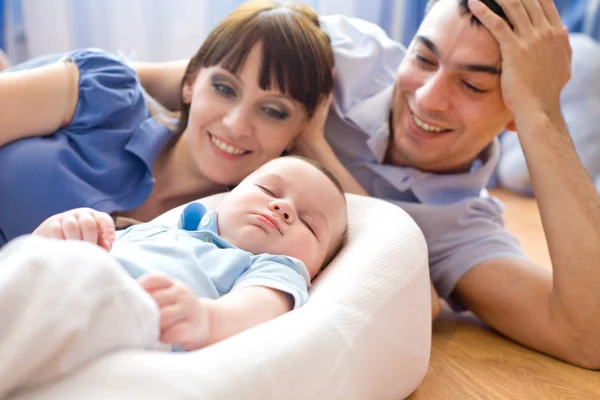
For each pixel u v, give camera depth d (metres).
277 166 0.98
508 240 1.24
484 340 1.13
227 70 1.09
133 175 1.13
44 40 1.81
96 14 1.89
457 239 1.24
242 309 0.70
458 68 1.09
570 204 1.02
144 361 0.50
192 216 0.98
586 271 0.99
